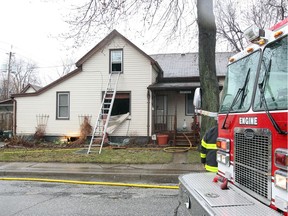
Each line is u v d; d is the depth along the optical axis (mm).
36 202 5520
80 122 15586
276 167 2373
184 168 8484
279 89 2447
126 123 15094
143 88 15086
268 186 2486
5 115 18859
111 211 4949
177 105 16281
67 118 15789
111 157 10375
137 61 15164
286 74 2402
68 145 14148
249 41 2902
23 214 4789
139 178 7691
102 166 8938
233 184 3154
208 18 10273
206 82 10266
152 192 6340
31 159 10180
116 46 15328
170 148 12812
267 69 2686
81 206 5250
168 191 6426
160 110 16375
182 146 13656
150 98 15016
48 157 10539
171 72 17859
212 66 10367
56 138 15805
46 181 7535
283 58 2482
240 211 2383
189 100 16219
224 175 3371
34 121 16172
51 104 16031
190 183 3365
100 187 6871
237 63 3355
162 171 8102
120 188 6758
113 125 14938
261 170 2600
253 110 2768
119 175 7793
